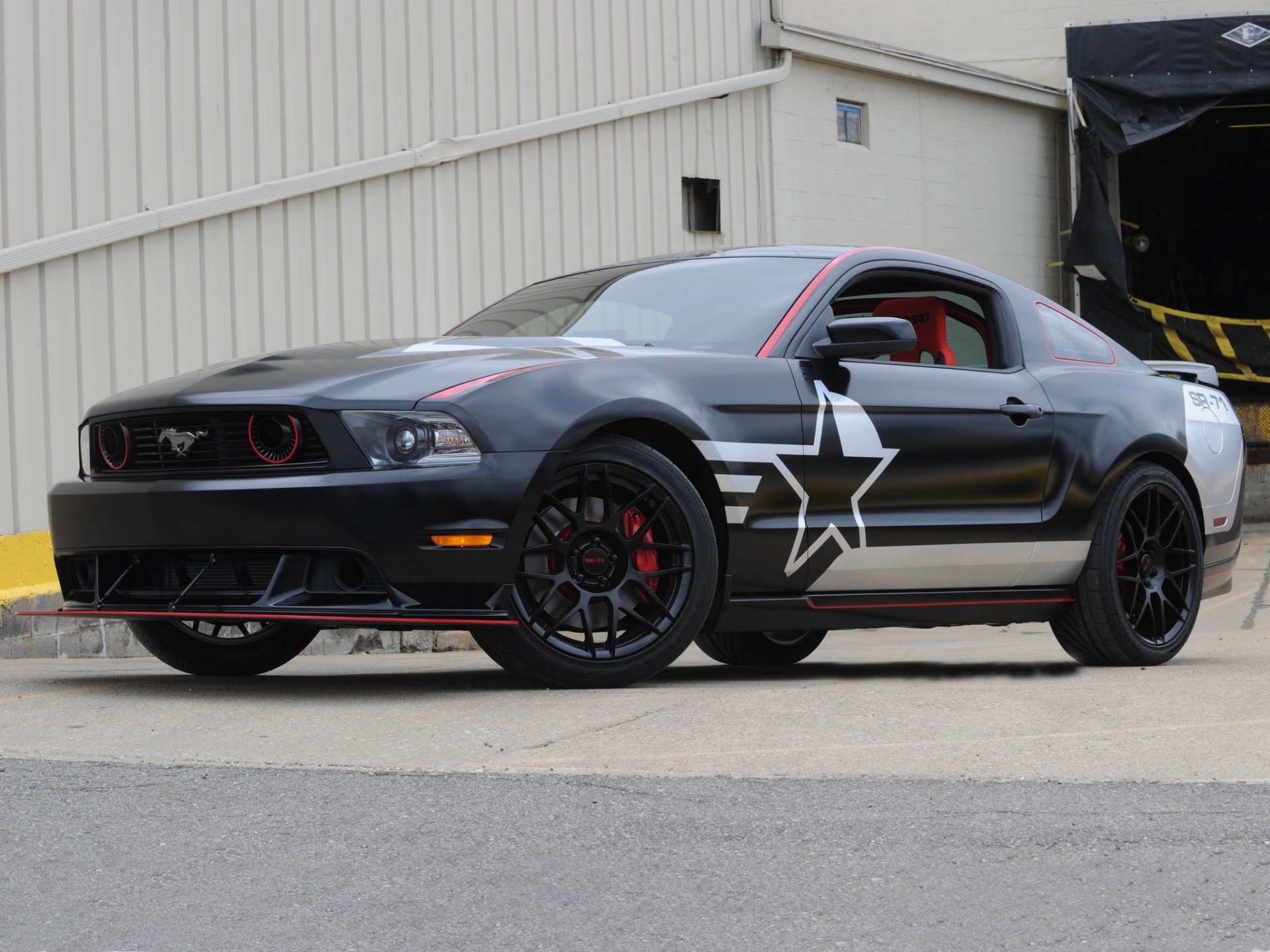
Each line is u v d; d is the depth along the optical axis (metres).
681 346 5.06
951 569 5.34
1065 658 6.43
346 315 10.23
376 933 2.27
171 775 3.35
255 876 2.57
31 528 8.47
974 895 2.43
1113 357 6.28
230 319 9.53
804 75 14.52
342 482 4.21
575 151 12.02
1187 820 2.88
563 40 11.90
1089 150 16.98
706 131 13.40
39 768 3.45
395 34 10.55
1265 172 23.34
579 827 2.86
